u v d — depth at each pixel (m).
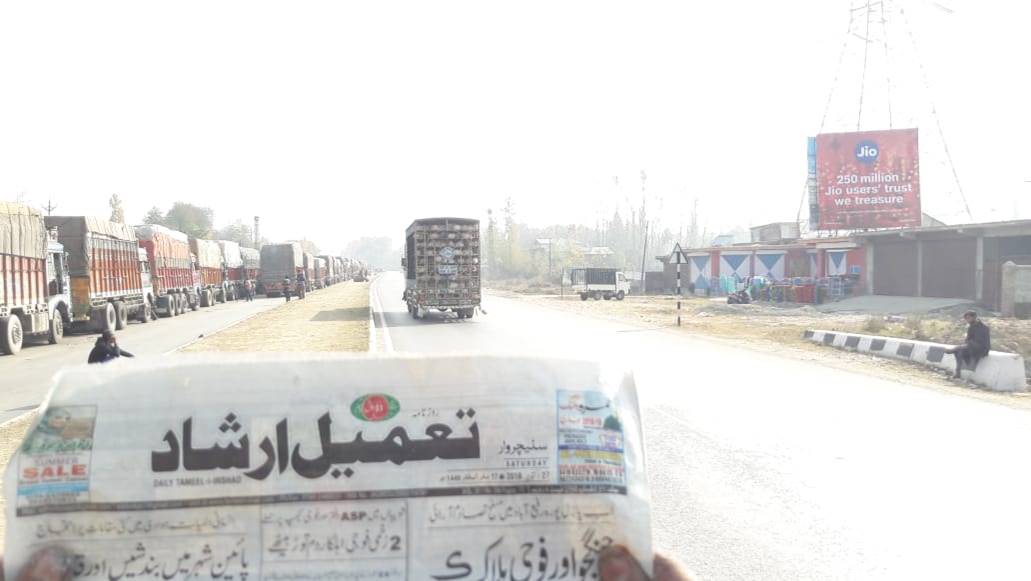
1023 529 5.66
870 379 13.57
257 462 2.45
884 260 39.91
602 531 2.53
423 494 2.49
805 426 9.40
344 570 2.44
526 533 2.51
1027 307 26.88
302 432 2.47
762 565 4.98
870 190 43.66
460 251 28.23
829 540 5.45
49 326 21.58
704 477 7.11
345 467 2.47
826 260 46.72
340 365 2.51
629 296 57.00
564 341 20.62
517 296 60.41
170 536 2.41
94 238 24.81
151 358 2.48
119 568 2.40
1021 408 10.77
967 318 13.57
